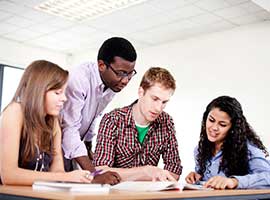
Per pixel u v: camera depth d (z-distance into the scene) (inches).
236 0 141.3
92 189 38.0
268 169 66.6
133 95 200.7
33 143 52.3
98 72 68.4
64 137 64.6
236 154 70.7
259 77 157.0
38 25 177.6
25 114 51.9
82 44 207.6
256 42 160.2
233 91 164.7
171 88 65.8
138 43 198.1
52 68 53.6
